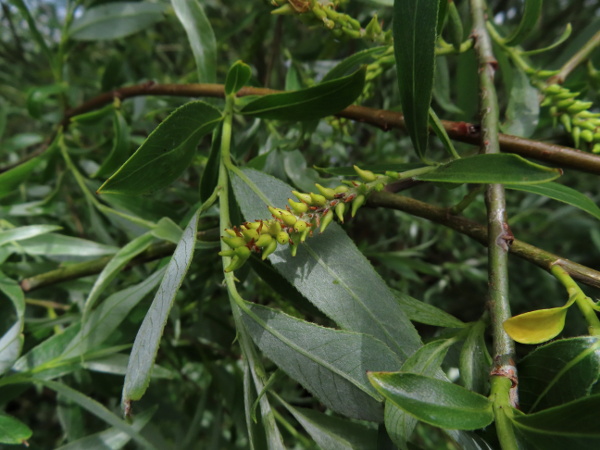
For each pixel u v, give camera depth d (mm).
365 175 102
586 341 85
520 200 319
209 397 213
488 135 126
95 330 141
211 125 127
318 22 124
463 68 191
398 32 107
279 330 96
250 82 202
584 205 109
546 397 87
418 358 92
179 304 195
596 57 202
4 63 326
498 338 93
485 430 88
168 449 157
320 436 97
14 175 173
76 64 306
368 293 100
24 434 124
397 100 257
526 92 159
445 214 131
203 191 136
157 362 227
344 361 90
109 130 276
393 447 92
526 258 107
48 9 347
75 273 169
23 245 161
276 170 158
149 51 288
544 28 341
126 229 191
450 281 307
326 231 107
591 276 99
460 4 225
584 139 143
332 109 128
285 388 229
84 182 204
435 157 281
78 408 174
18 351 132
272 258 102
